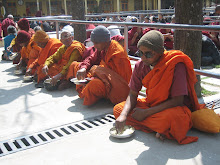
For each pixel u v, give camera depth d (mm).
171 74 2506
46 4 34875
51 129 3082
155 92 2633
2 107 3846
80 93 3932
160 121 2566
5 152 2602
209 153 2387
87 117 3375
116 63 3533
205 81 4992
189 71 2580
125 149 2525
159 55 2525
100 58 3951
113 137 2779
